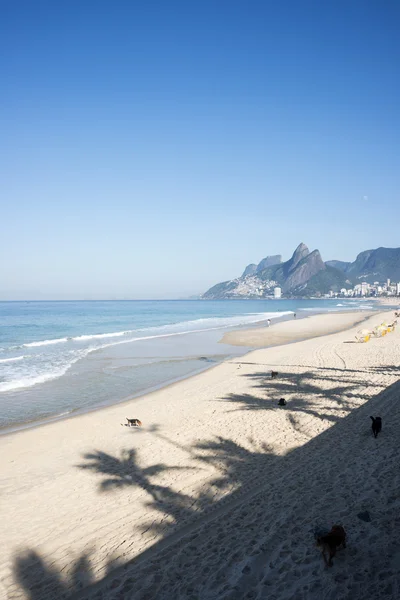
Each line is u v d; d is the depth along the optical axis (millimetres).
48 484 9711
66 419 15164
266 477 9094
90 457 11359
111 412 15961
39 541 7250
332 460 9562
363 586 4910
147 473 10000
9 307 173250
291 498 7781
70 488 9430
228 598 5086
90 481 9750
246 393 17828
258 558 5855
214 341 40250
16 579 6191
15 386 20797
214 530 6949
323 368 22578
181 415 14984
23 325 68125
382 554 5492
